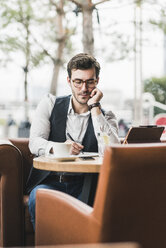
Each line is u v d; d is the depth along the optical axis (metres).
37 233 2.26
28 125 8.62
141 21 7.76
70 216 1.98
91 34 6.56
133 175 1.77
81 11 6.62
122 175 1.75
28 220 3.05
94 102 3.02
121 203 1.77
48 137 3.17
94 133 3.09
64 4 8.48
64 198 2.04
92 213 1.83
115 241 1.78
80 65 2.98
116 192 1.75
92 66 2.99
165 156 1.82
